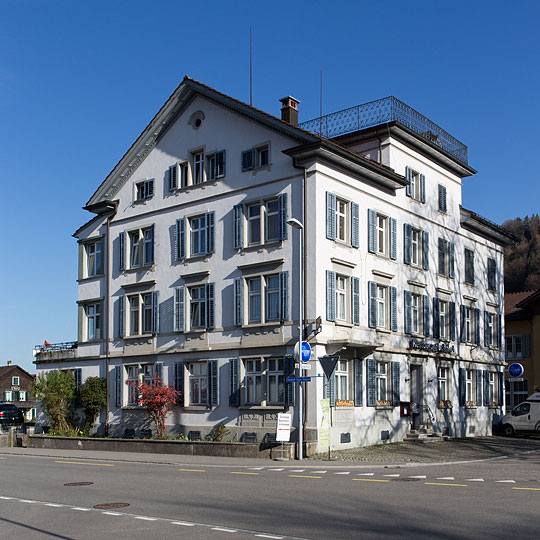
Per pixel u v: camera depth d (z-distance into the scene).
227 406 28.33
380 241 30.61
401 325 31.00
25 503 14.25
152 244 33.03
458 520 11.18
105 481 17.83
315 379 25.50
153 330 31.95
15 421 47.97
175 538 10.21
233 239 29.06
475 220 37.84
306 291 26.20
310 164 26.88
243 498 14.10
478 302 38.41
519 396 46.66
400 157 32.12
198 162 31.67
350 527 10.80
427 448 27.59
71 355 36.28
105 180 35.00
